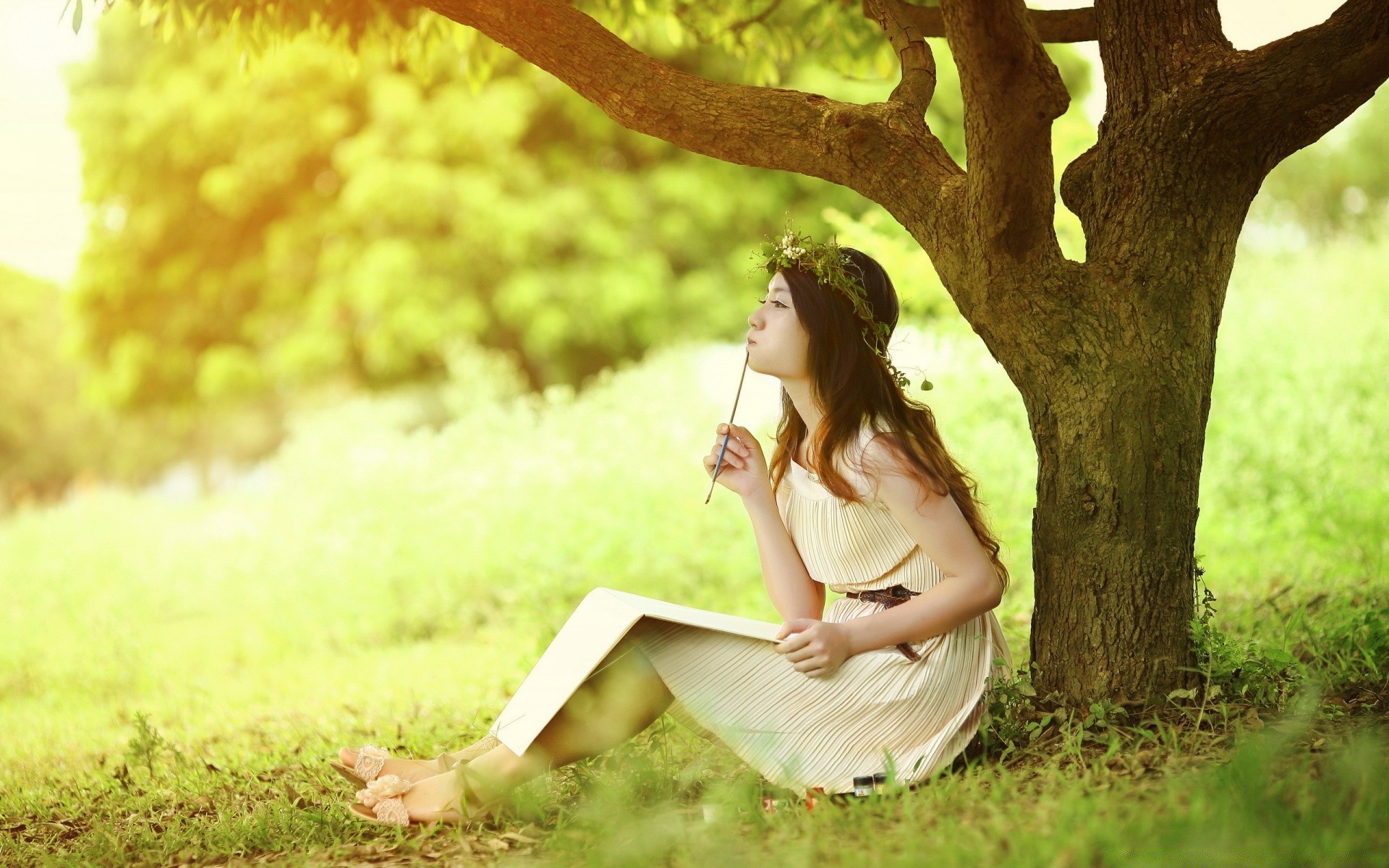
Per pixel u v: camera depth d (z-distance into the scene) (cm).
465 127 1558
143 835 315
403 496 826
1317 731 284
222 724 530
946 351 704
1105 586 307
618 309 1566
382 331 1570
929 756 284
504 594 756
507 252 1545
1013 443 680
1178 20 311
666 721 345
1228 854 206
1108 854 211
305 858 279
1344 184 2077
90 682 686
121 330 1878
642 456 812
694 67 1505
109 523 1035
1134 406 306
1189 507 312
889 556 299
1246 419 746
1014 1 270
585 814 280
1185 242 310
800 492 309
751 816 270
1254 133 307
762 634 288
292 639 772
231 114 1658
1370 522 625
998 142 285
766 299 314
